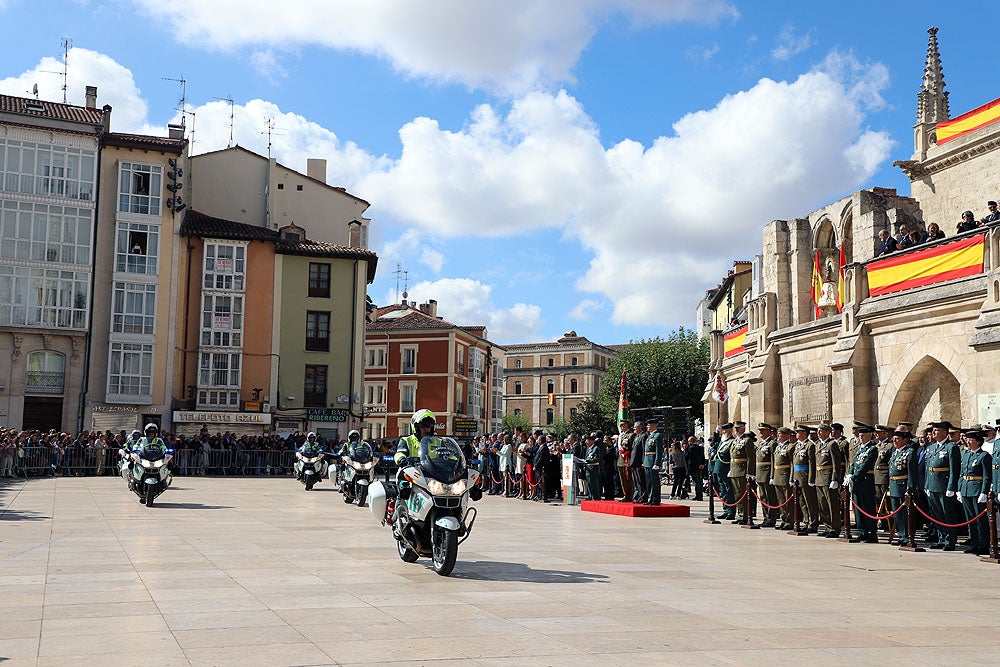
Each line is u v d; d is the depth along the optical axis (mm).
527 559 11836
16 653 6184
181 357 47344
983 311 17016
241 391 48500
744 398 28312
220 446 41312
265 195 53562
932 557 13383
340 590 9000
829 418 23109
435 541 10273
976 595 9531
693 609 8273
